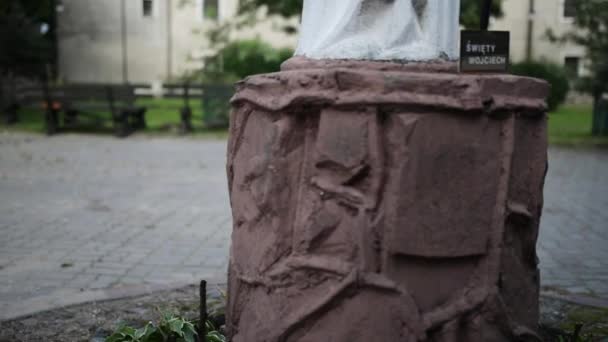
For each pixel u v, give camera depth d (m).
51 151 12.00
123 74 30.48
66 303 4.14
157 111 20.39
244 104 3.04
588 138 14.66
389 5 2.95
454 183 2.63
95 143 13.24
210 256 5.43
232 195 3.15
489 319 2.72
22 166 10.27
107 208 7.32
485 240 2.70
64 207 7.34
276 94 2.81
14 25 19.38
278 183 2.77
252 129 2.97
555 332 3.61
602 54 13.77
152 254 5.48
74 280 4.76
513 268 2.83
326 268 2.66
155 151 12.13
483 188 2.68
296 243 2.73
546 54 20.92
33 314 3.96
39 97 15.03
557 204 7.77
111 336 3.27
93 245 5.75
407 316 2.61
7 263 5.18
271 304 2.82
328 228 2.68
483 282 2.72
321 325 2.71
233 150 3.15
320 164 2.68
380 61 2.77
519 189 2.82
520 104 2.75
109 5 30.16
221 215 7.03
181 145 13.02
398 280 2.62
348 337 2.65
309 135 2.73
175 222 6.68
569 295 4.39
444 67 2.78
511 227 2.81
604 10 13.25
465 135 2.63
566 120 18.80
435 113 2.58
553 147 13.31
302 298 2.74
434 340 2.68
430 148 2.58
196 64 26.38
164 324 3.29
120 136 14.23
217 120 15.48
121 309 4.06
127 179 9.25
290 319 2.74
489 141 2.69
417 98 2.57
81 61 30.23
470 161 2.65
